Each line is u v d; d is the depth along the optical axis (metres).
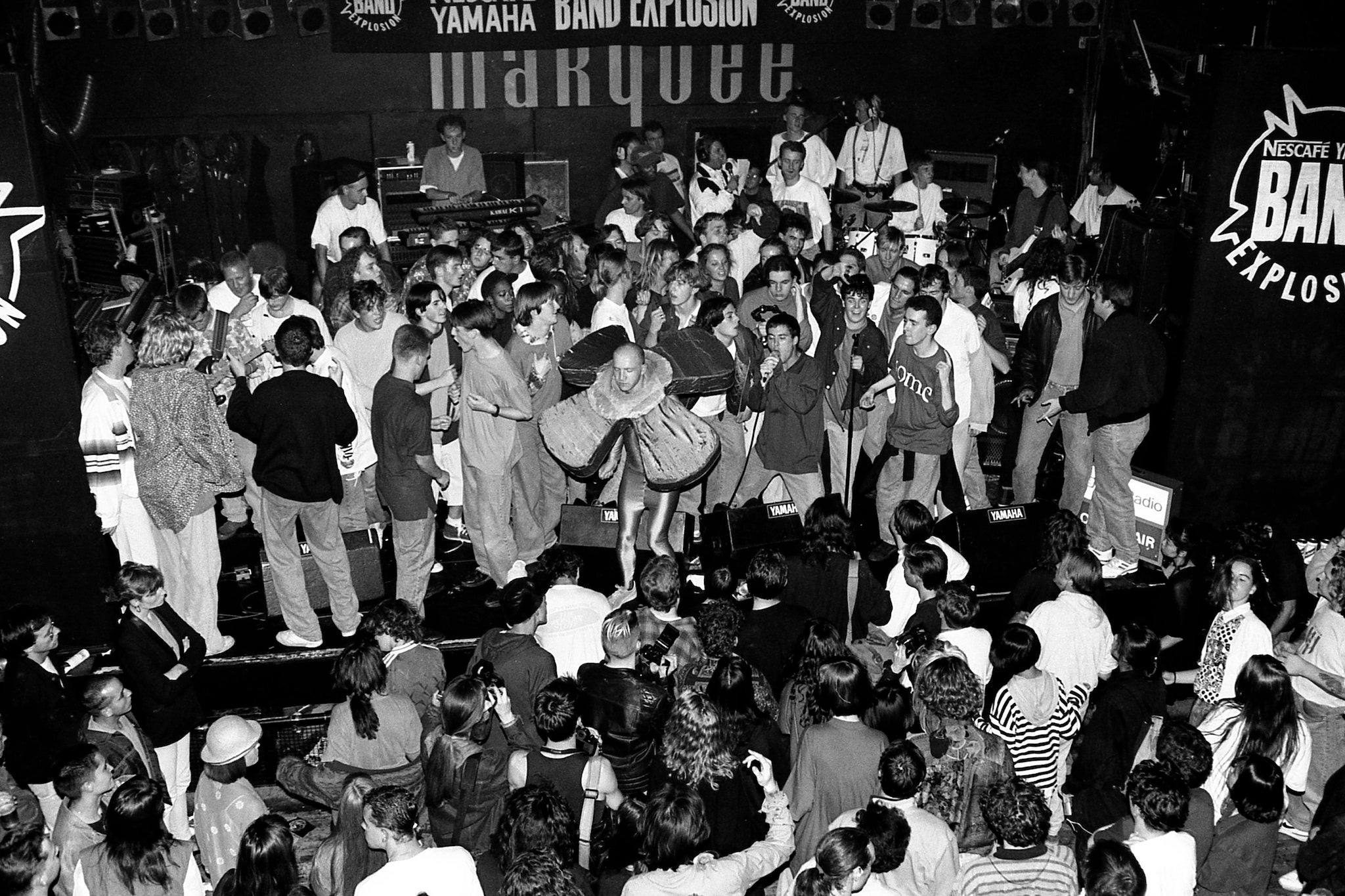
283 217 14.10
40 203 6.29
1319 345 7.77
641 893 4.09
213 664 6.67
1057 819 5.23
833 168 12.63
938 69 14.42
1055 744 5.19
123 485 6.64
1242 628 5.85
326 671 6.84
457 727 4.78
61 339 6.48
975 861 4.11
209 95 13.58
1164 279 8.13
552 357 7.46
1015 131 14.66
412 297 7.21
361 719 5.14
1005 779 4.48
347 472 7.25
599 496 8.15
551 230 11.91
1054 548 6.15
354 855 4.74
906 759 4.25
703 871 4.13
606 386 6.84
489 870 4.32
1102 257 9.02
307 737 6.71
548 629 5.87
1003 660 5.13
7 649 5.50
